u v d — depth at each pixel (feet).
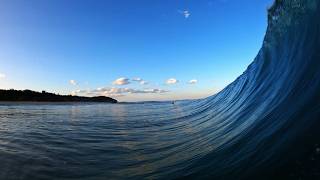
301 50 26.81
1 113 99.35
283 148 16.63
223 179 17.21
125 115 85.51
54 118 79.05
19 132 48.37
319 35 24.86
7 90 242.17
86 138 41.55
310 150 15.12
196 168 20.25
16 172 24.36
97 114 95.20
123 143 36.24
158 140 35.47
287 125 18.86
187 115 60.64
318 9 26.21
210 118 44.09
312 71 22.59
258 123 23.41
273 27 36.42
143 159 26.68
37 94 254.27
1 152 31.53
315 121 17.01
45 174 23.84
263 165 16.33
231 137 24.81
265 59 38.09
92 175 23.30
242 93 43.62
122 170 23.88
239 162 18.30
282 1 33.06
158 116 71.00
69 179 22.63
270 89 29.84
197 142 29.07
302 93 21.33
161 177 20.38
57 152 31.71
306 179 13.50
